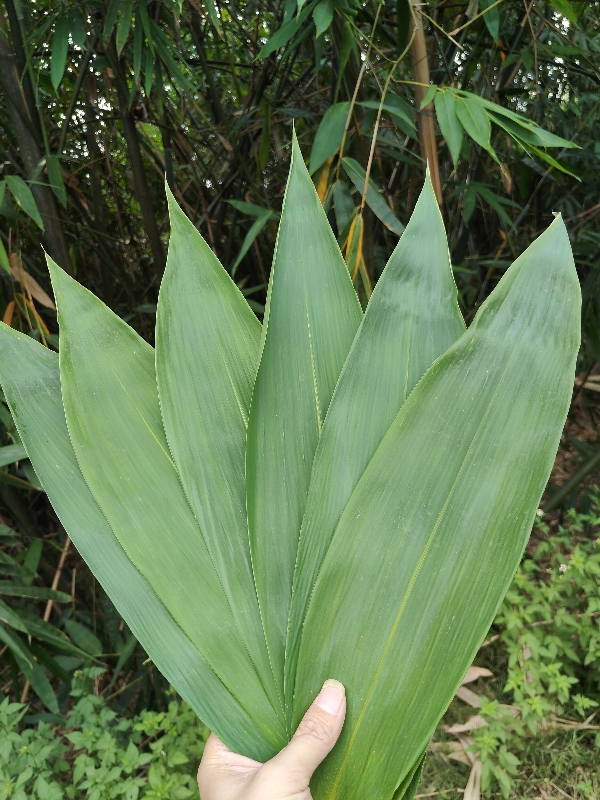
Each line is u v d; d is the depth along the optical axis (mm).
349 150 856
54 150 1088
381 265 1055
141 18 771
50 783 810
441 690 281
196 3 991
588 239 1108
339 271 337
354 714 292
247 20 1281
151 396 340
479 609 280
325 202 644
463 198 1074
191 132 1398
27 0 978
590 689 1082
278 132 1255
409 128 725
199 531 326
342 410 307
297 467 322
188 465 323
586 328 1124
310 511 306
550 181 1285
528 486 280
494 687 1104
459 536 285
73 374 328
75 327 336
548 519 1599
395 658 288
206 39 1275
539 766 989
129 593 319
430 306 311
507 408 284
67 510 325
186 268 343
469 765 987
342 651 295
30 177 848
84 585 1285
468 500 285
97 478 319
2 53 795
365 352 310
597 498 1249
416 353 309
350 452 306
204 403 332
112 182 1322
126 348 343
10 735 829
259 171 1005
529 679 995
